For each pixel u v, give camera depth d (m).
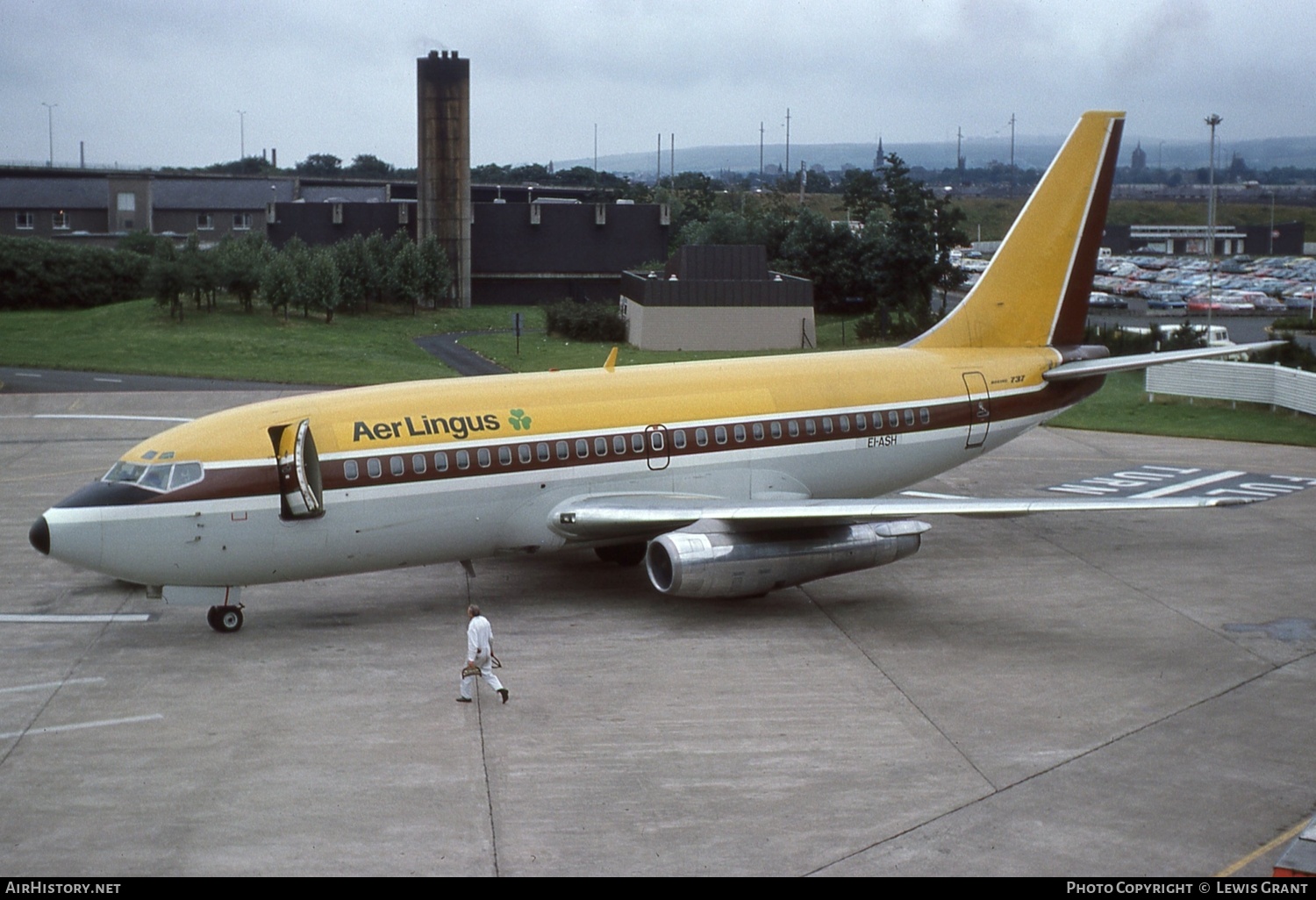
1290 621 29.22
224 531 26.58
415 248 106.38
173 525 26.22
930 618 29.27
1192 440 53.06
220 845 17.81
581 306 99.00
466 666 23.38
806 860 17.50
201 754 21.05
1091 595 31.38
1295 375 57.44
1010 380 36.59
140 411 58.97
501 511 29.34
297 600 30.25
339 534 27.59
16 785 19.80
